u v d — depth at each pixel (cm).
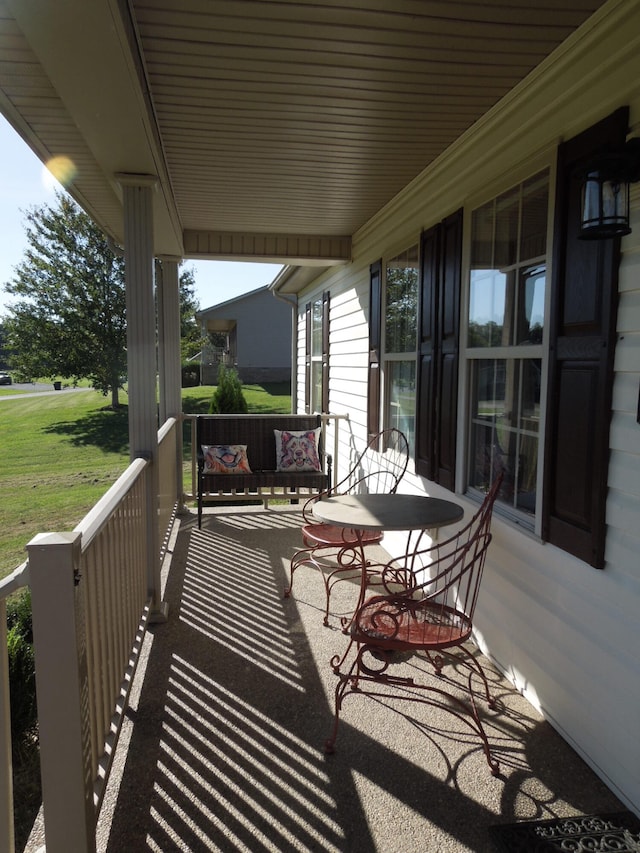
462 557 229
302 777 204
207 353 2884
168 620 335
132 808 190
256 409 1736
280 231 557
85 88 210
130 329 323
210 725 236
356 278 560
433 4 188
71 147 312
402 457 428
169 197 376
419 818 186
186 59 224
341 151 333
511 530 266
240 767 210
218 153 337
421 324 379
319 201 445
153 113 270
